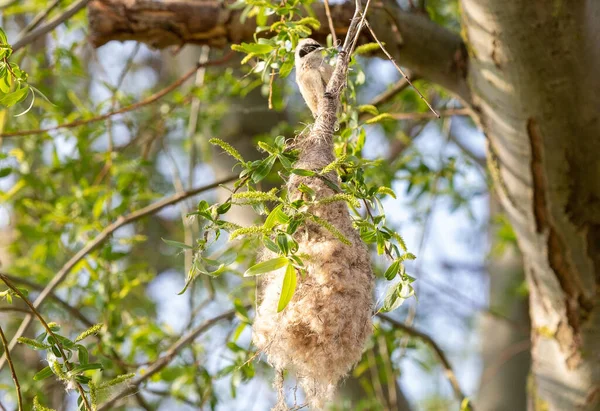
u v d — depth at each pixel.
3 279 4.18
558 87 5.86
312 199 3.99
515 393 12.71
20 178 8.88
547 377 7.34
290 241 3.65
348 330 3.99
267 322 4.08
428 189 9.22
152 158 13.10
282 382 4.16
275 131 9.44
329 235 4.10
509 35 5.76
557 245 6.67
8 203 9.02
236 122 10.13
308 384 4.11
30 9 9.37
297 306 3.99
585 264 6.68
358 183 4.25
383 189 4.26
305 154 4.35
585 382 7.14
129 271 8.71
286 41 5.30
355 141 5.52
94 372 7.08
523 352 12.90
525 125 6.13
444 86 6.98
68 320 9.18
